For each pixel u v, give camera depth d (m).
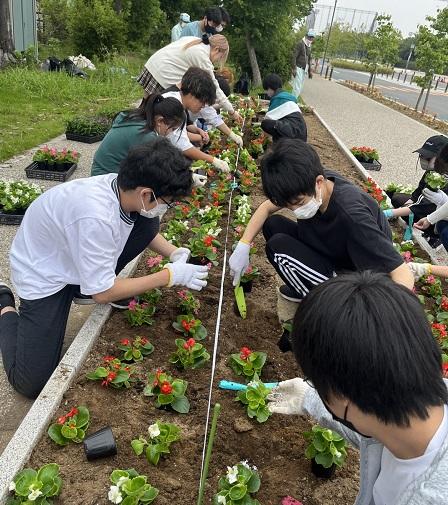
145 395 2.82
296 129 6.96
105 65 17.55
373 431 1.25
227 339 3.44
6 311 3.21
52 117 10.46
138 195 2.64
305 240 3.44
